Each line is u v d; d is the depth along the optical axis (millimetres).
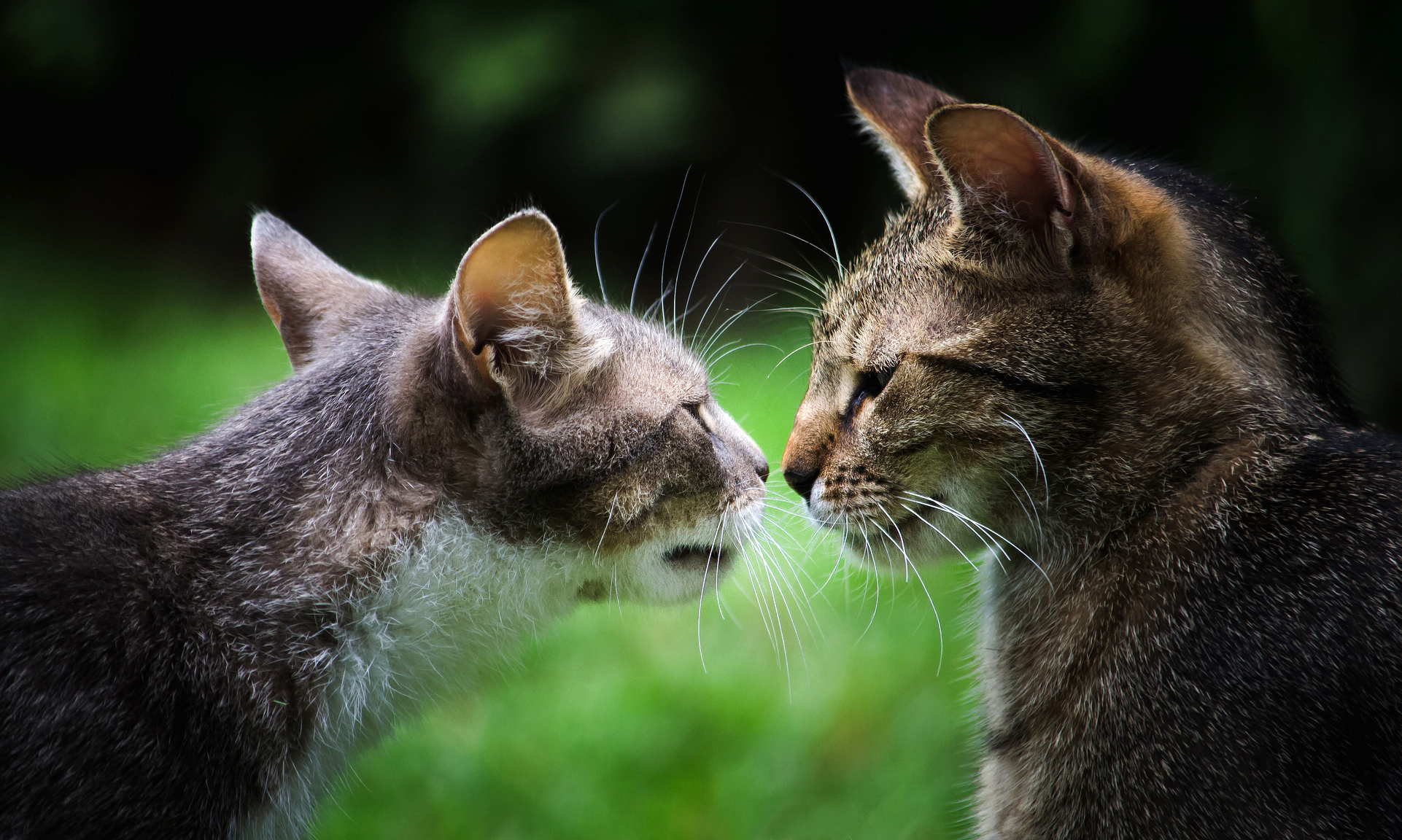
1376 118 8016
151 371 12430
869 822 5207
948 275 3916
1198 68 10297
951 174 3760
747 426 8195
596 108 14883
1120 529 3834
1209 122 9930
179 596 3518
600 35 14953
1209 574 3582
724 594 6777
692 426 4238
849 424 4180
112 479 3857
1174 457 3764
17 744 3137
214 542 3654
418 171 18219
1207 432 3748
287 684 3617
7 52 18969
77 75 19109
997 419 3842
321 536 3754
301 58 19141
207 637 3506
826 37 15344
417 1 16719
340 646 3736
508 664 4379
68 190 20797
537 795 5391
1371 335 8148
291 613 3646
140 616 3408
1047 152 3627
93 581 3391
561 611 4332
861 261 4418
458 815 5273
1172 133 11031
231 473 3834
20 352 13398
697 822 5254
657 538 4254
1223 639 3469
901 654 6234
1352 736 3227
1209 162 9555
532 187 17422
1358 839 3174
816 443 4273
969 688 5004
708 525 4324
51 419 10531
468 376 3785
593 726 5727
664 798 5387
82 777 3174
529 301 3875
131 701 3291
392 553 3812
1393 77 7992
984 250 3836
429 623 3965
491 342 3846
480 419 3883
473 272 3684
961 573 6551
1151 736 3502
